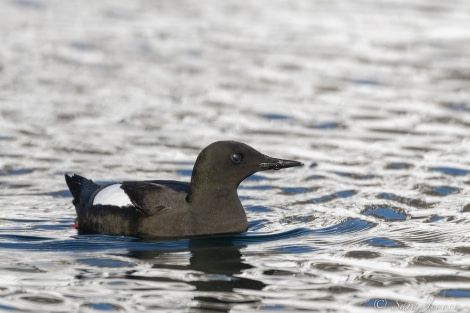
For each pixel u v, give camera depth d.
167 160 15.90
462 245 11.54
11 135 17.14
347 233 12.13
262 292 9.75
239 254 11.14
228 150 11.85
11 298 9.48
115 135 17.34
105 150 16.41
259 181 14.89
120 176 14.96
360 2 30.52
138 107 19.28
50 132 17.42
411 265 10.72
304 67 22.86
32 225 12.48
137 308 9.23
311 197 14.01
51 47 24.08
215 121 18.42
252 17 28.39
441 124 18.30
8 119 18.16
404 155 16.27
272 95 20.39
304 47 24.81
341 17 28.41
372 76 22.11
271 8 29.70
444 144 16.94
